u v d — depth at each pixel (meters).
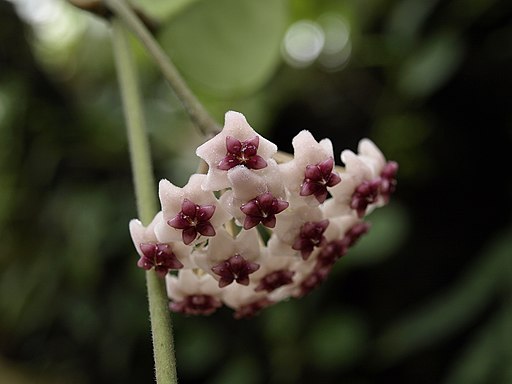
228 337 0.40
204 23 0.23
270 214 0.13
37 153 0.41
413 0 0.35
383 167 0.16
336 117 0.40
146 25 0.22
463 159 0.37
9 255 0.43
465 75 0.35
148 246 0.13
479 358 0.30
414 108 0.37
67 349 0.43
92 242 0.40
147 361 0.42
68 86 0.44
